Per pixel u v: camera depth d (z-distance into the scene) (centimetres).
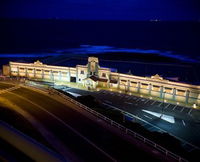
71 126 4538
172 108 6688
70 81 8731
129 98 7306
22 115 4944
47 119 4809
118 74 7956
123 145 3934
